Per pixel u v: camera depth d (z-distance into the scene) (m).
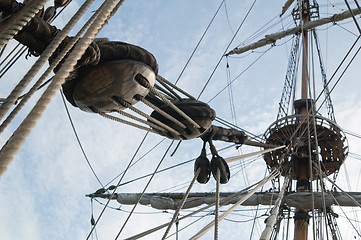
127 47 4.76
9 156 2.49
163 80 5.96
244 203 21.23
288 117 21.12
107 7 3.28
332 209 20.78
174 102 6.17
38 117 2.68
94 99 4.97
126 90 4.93
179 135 6.35
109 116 5.41
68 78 4.73
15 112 3.19
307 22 25.67
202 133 6.43
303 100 24.17
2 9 3.51
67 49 3.51
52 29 4.27
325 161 21.33
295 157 21.28
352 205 20.56
